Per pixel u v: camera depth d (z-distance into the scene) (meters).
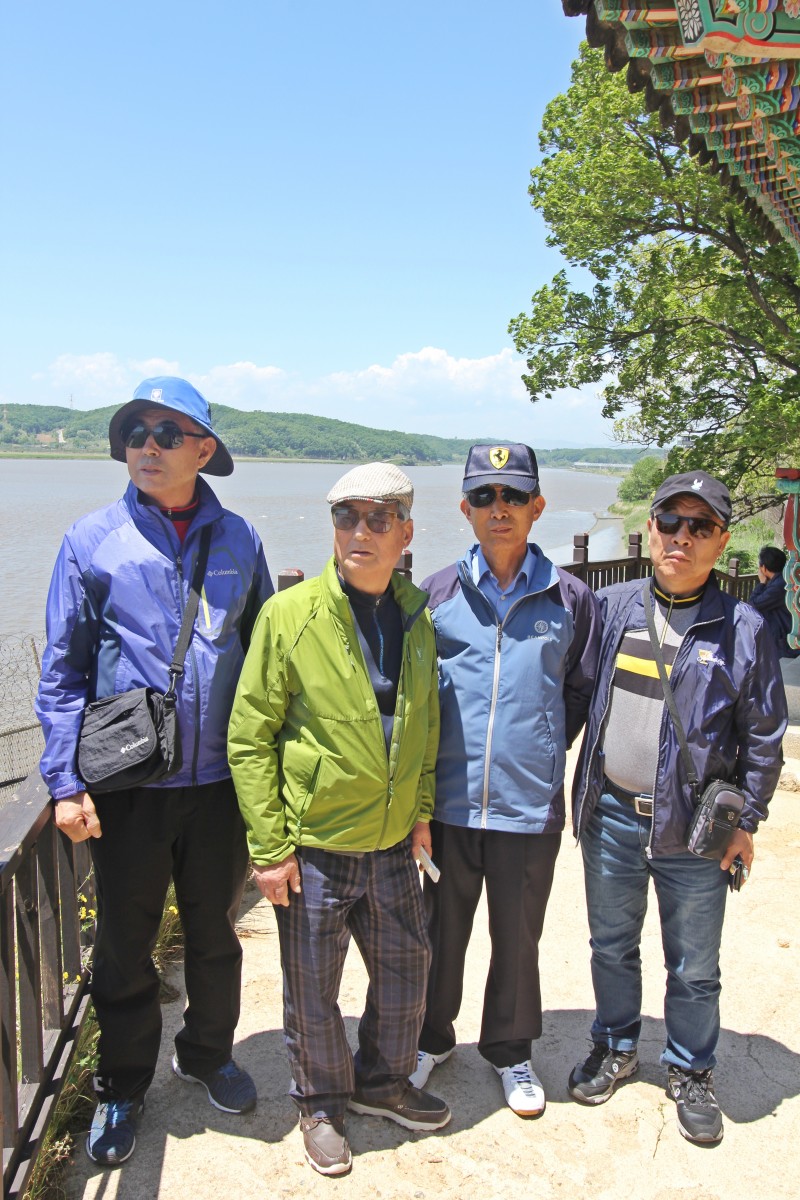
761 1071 2.84
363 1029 2.55
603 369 14.81
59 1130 2.50
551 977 3.39
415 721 2.36
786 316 13.83
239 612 2.48
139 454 2.35
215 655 2.40
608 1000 2.73
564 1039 3.01
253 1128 2.54
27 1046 2.28
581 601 2.62
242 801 2.29
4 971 2.02
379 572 2.27
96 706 2.30
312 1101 2.41
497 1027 2.67
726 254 13.87
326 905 2.33
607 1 2.79
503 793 2.53
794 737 5.66
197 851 2.46
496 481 2.48
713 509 2.38
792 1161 2.46
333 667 2.25
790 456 13.06
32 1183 2.22
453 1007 2.77
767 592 5.98
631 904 2.66
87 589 2.35
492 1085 2.75
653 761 2.51
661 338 14.16
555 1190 2.34
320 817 2.30
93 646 2.38
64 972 2.82
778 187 3.73
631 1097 2.70
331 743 2.26
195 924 2.52
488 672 2.55
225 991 2.58
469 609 2.61
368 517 2.24
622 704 2.57
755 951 3.55
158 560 2.38
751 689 2.46
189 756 2.37
